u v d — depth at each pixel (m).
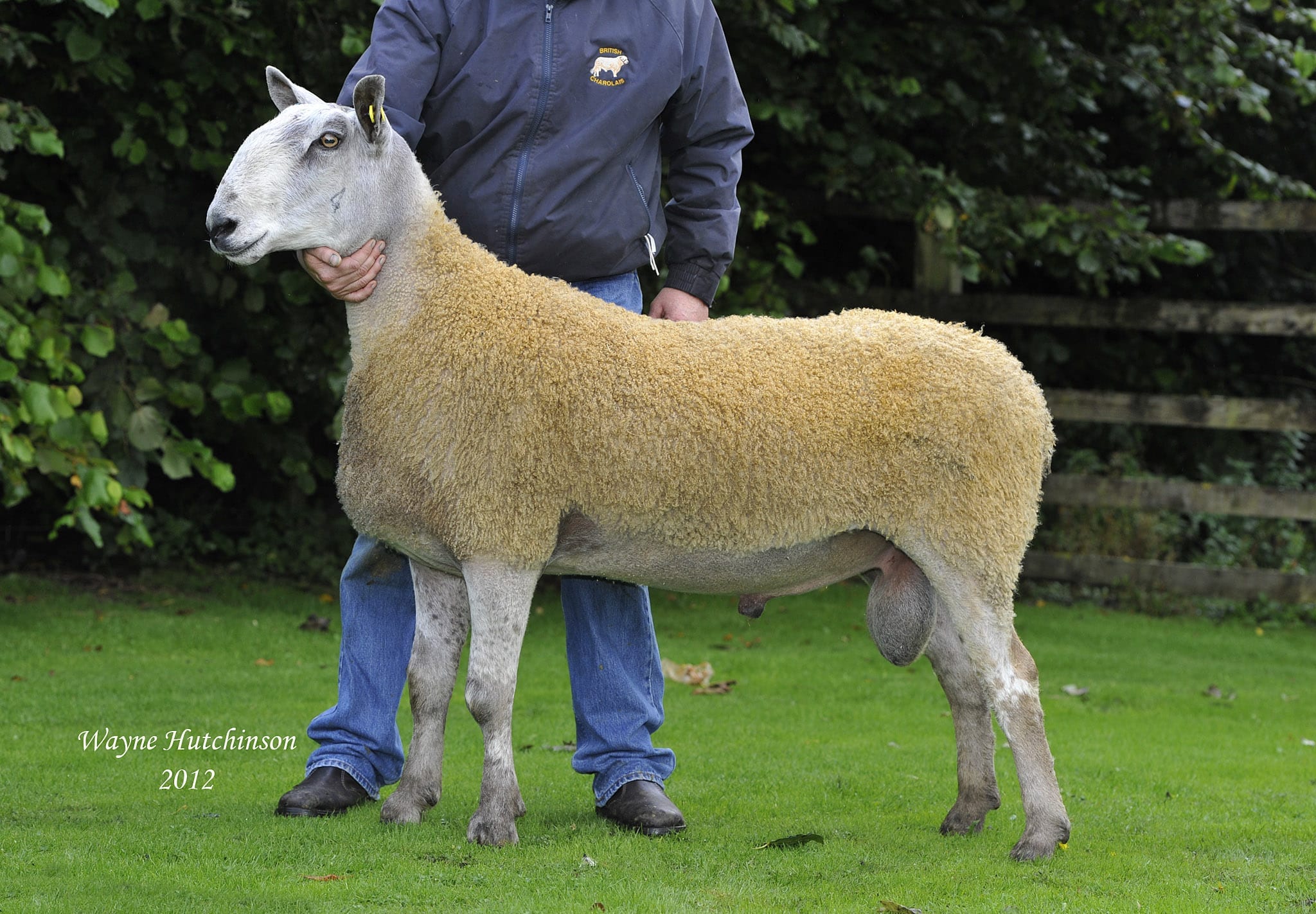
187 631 7.70
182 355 8.62
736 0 8.21
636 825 4.09
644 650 4.39
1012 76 10.05
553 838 3.95
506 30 4.12
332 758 4.28
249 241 3.65
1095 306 10.34
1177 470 12.31
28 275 7.36
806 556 3.96
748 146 10.11
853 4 9.80
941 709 6.54
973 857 3.84
